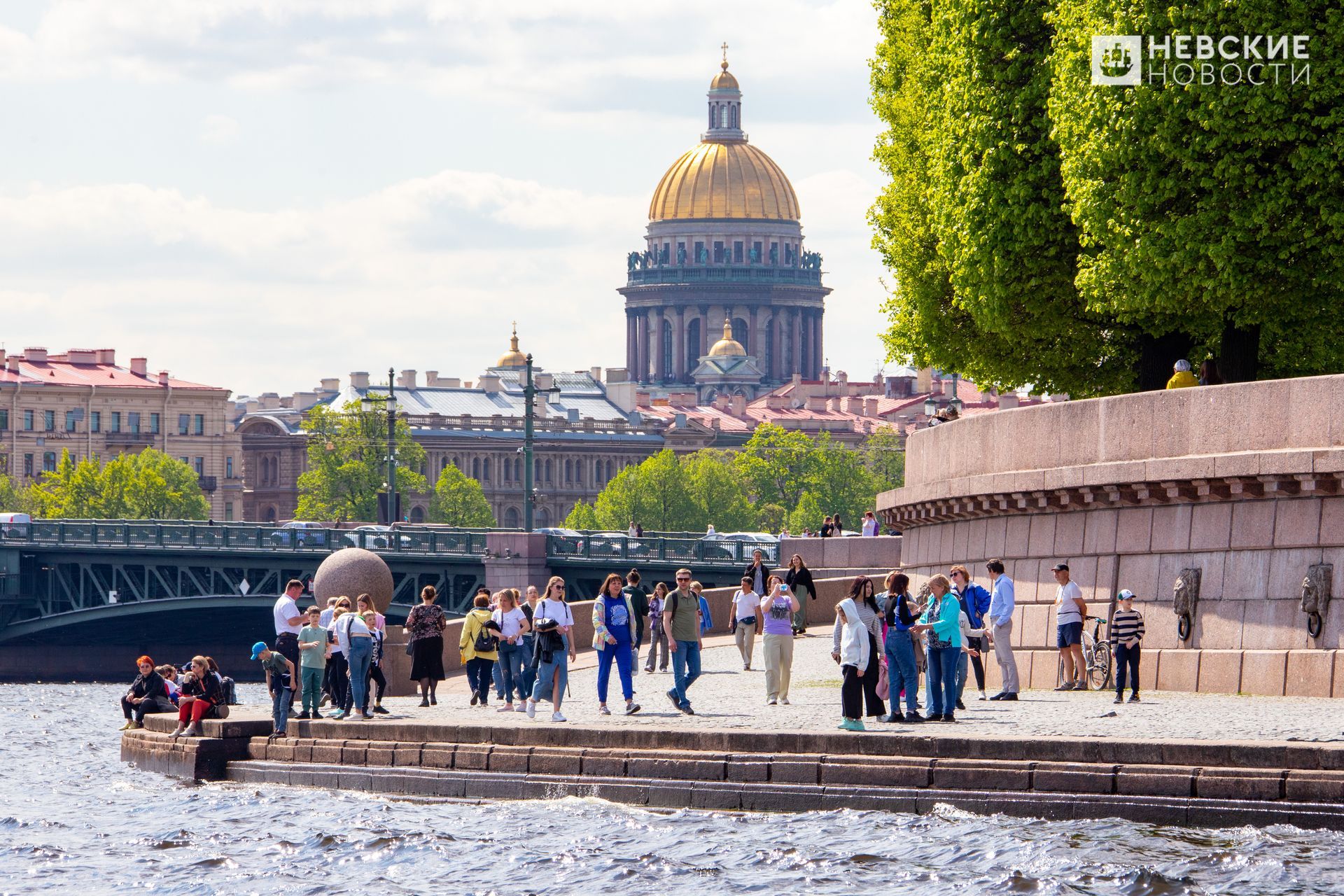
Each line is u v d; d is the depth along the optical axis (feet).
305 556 545.03
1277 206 228.22
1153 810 154.30
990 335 316.19
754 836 163.12
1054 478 224.94
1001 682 234.38
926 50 317.63
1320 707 182.19
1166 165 232.94
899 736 168.25
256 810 195.72
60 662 634.02
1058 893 139.44
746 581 270.87
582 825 173.68
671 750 180.75
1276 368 288.92
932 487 257.75
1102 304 250.98
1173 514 211.00
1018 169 269.85
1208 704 189.67
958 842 153.28
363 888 159.33
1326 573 192.03
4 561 618.85
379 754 204.03
